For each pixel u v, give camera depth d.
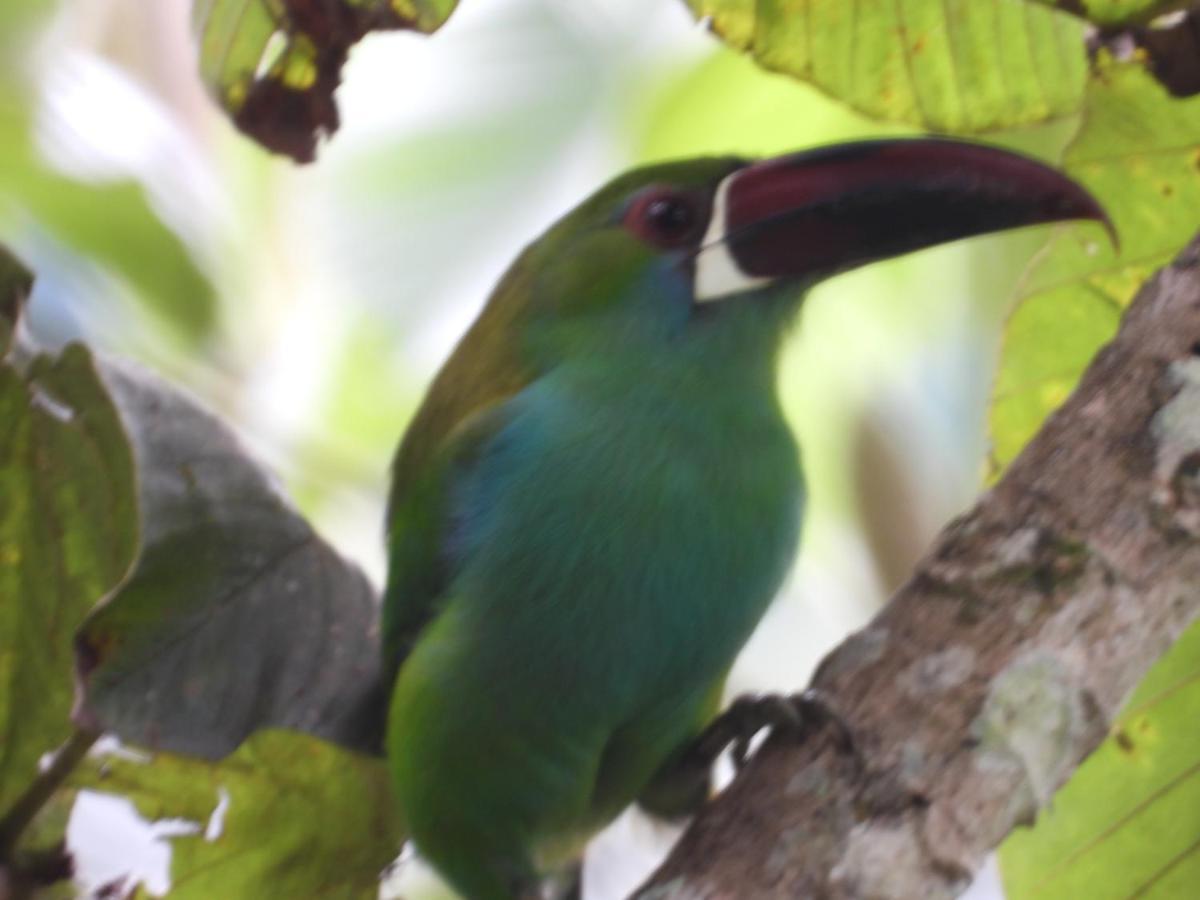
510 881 9.45
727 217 9.46
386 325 13.64
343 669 9.55
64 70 12.27
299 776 9.31
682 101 12.79
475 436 9.52
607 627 9.05
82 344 8.08
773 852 6.58
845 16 9.32
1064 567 6.76
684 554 9.04
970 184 8.96
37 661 8.61
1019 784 6.56
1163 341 7.00
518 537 9.12
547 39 13.62
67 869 8.93
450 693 9.15
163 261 12.18
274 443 12.62
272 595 9.27
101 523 8.18
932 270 13.09
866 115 9.55
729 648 9.33
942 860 6.49
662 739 9.47
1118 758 8.96
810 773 6.70
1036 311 9.23
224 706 9.05
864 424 13.10
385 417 13.37
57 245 11.98
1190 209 8.96
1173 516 6.77
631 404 9.22
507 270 10.45
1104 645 6.70
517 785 9.25
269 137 8.99
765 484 9.27
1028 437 9.34
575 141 13.66
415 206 13.73
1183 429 6.85
